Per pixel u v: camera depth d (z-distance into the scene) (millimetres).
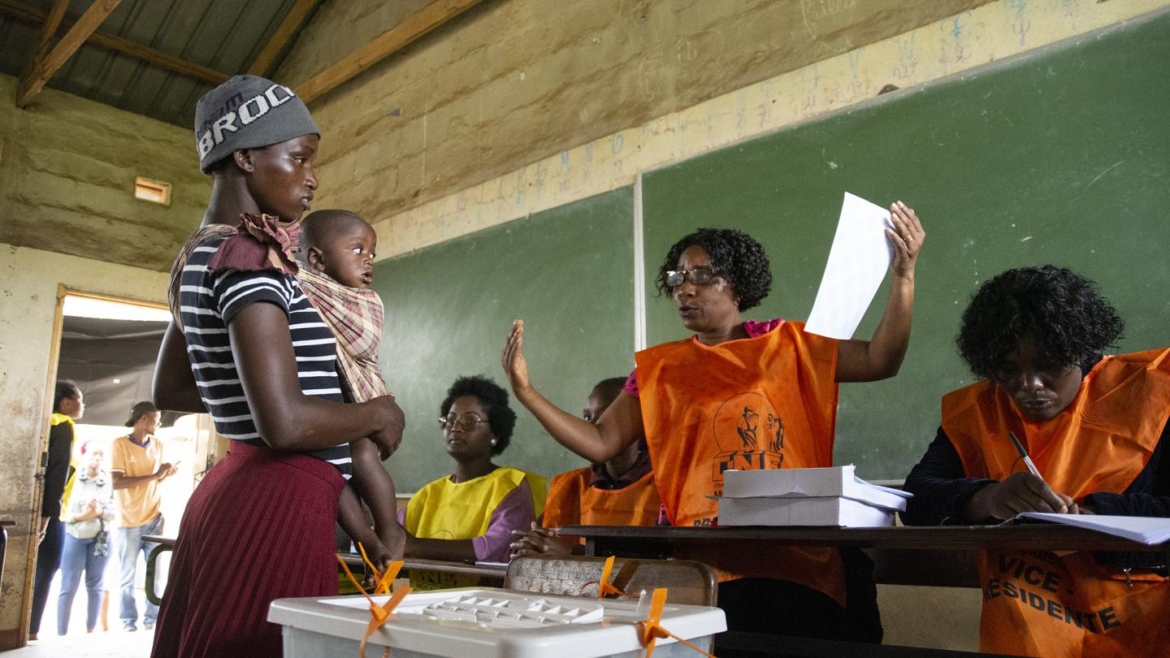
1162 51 2223
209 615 952
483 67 4371
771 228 2939
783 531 1177
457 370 4055
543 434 3523
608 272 3475
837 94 2881
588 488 2438
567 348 3568
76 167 5293
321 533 1029
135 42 5391
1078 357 1383
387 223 4699
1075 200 2297
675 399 1758
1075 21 2393
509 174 4059
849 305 1422
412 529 2898
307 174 1200
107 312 6137
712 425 1666
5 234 4953
